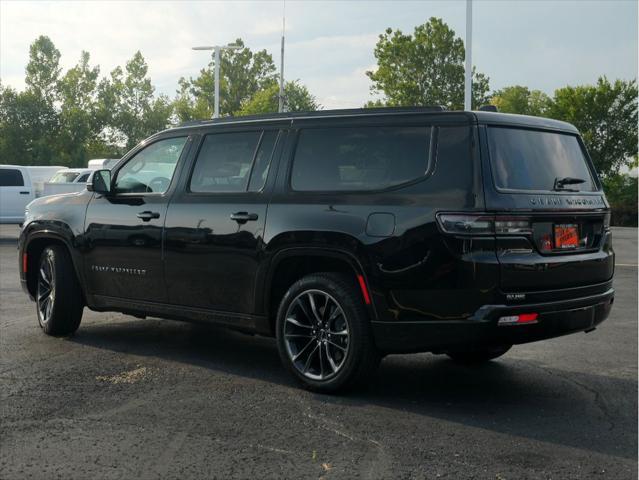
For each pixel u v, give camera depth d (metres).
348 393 5.16
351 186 5.14
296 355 5.28
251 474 3.68
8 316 8.13
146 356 6.24
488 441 4.21
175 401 4.93
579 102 48.38
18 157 65.44
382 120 5.16
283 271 5.51
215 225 5.73
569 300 4.91
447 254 4.62
